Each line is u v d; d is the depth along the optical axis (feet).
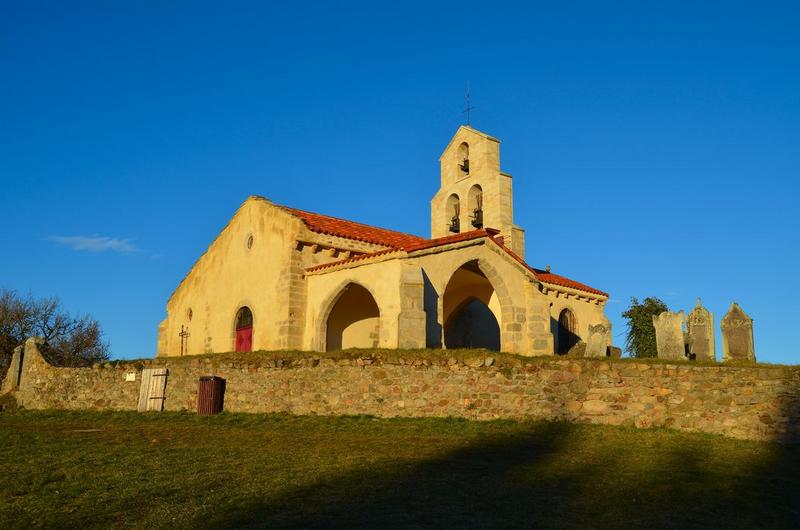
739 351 60.13
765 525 27.02
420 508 28.37
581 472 35.58
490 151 91.66
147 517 27.71
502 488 31.94
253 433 51.83
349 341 78.74
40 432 55.57
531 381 52.95
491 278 73.97
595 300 102.68
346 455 40.50
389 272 66.90
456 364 55.16
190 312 99.45
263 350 75.31
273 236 81.46
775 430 45.29
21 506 29.89
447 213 94.68
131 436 51.60
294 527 25.81
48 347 137.18
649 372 50.44
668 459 38.96
